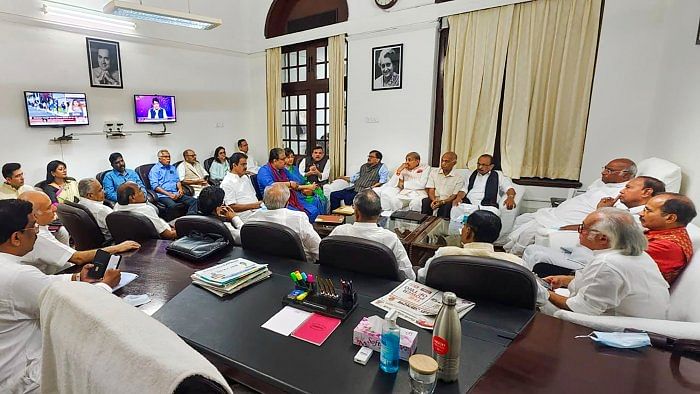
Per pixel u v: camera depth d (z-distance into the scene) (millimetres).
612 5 3430
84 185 2754
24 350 1233
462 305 1314
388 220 3365
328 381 945
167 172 5223
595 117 3658
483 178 4098
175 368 521
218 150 5863
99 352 597
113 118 5055
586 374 968
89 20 4625
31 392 1228
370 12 4957
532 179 4125
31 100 4305
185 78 5789
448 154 4246
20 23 4195
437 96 4730
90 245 2549
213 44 6016
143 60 5277
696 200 2461
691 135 2570
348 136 5469
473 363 1013
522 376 958
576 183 3885
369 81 5109
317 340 1119
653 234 1861
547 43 3836
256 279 1532
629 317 1389
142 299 1386
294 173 4492
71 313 679
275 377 962
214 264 1745
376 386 926
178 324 1216
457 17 4289
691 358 1039
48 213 1896
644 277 1394
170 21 4324
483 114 4328
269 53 6203
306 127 6180
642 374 970
